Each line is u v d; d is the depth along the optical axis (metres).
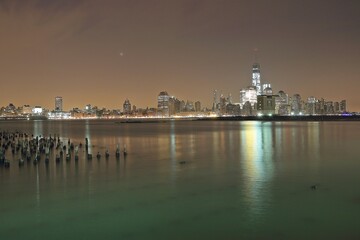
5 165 44.53
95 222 22.97
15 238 20.75
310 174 37.41
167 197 28.62
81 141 85.44
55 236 20.94
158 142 81.25
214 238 20.30
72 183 34.66
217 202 26.94
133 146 71.44
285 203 26.41
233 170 40.44
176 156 53.97
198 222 22.69
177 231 21.27
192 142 80.38
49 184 34.34
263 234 20.72
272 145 70.12
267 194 29.02
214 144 74.19
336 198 27.56
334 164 44.12
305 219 22.97
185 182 34.22
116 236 20.77
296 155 53.47
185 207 25.78
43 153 57.91
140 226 22.19
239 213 24.25
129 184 33.78
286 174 37.53
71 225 22.55
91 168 43.09
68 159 49.34
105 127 199.12
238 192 29.80
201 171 40.09
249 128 157.00
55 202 27.77
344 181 33.72
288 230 21.25
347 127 155.62
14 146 65.56
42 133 126.38
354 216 23.41
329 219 22.91
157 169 41.88
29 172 40.78
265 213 24.19
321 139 83.88
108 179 36.34
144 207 25.97
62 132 135.12
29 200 28.44
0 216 24.44
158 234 20.88
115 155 55.22
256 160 48.41
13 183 34.97
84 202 27.61
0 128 185.25
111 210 25.39
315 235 20.50
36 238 20.70
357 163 44.81
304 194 28.86
